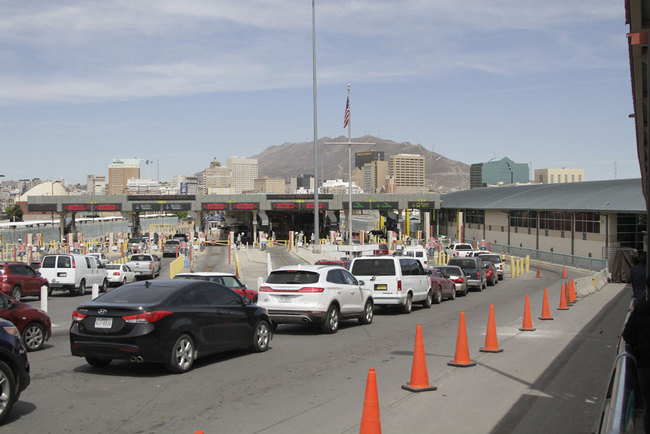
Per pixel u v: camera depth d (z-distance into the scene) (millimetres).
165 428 7359
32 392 9180
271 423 7598
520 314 20719
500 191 82562
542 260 58844
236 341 12094
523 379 10250
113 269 35656
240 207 79375
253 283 35281
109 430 7270
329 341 14727
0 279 24344
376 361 11922
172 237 83062
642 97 14547
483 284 33062
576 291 27438
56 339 15117
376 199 81625
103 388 9461
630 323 6102
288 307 15516
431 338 15164
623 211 46906
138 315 10031
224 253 65875
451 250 57469
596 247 51781
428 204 81812
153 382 9906
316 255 45969
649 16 9945
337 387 9602
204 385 9703
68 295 30609
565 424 7699
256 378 10266
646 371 5883
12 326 7953
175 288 11039
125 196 77125
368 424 6234
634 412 6047
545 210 58406
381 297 20750
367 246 33562
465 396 9023
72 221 78500
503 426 7594
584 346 13719
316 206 47656
